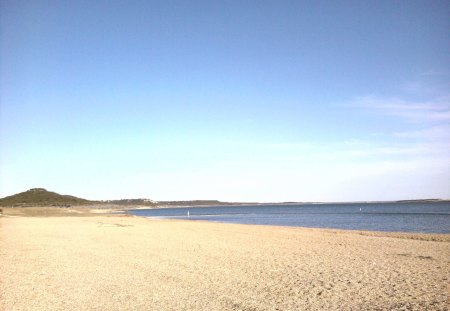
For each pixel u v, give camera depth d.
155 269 12.73
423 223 43.41
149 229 32.84
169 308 8.30
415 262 13.81
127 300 8.93
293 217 70.38
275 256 15.64
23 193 182.88
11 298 9.26
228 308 8.27
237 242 21.17
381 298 8.88
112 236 25.55
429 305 8.20
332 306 8.34
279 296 9.21
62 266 13.55
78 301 8.91
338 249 17.78
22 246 19.81
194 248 18.41
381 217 59.81
